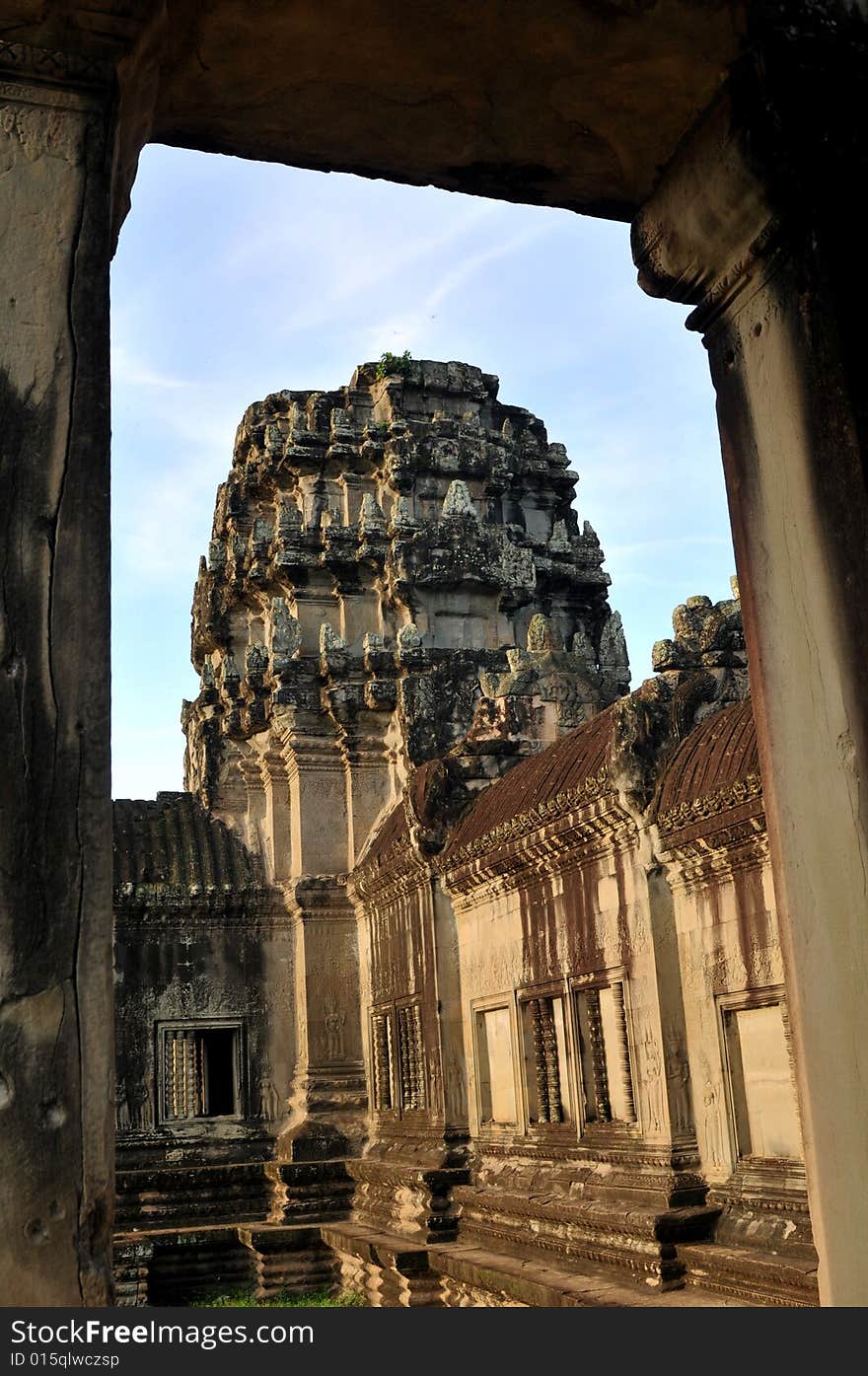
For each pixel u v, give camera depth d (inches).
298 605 898.1
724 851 427.2
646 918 475.2
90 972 131.9
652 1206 449.1
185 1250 757.9
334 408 944.3
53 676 136.2
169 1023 831.7
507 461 945.5
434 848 680.4
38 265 143.9
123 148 162.7
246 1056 840.3
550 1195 527.8
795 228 177.6
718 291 195.6
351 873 828.6
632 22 171.0
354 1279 714.2
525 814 561.9
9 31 147.0
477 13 169.0
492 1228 582.9
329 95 183.8
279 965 860.6
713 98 182.7
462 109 187.8
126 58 152.2
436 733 816.3
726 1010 438.0
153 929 842.8
